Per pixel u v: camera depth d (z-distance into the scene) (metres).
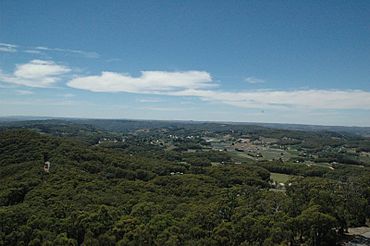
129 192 148.00
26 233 100.81
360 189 155.75
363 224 146.62
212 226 106.19
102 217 107.12
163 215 110.38
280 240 104.75
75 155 191.00
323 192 132.75
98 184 151.62
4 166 171.50
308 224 113.00
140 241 96.94
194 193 153.88
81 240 103.88
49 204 122.31
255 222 105.94
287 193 140.75
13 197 132.62
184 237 99.44
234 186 174.88
